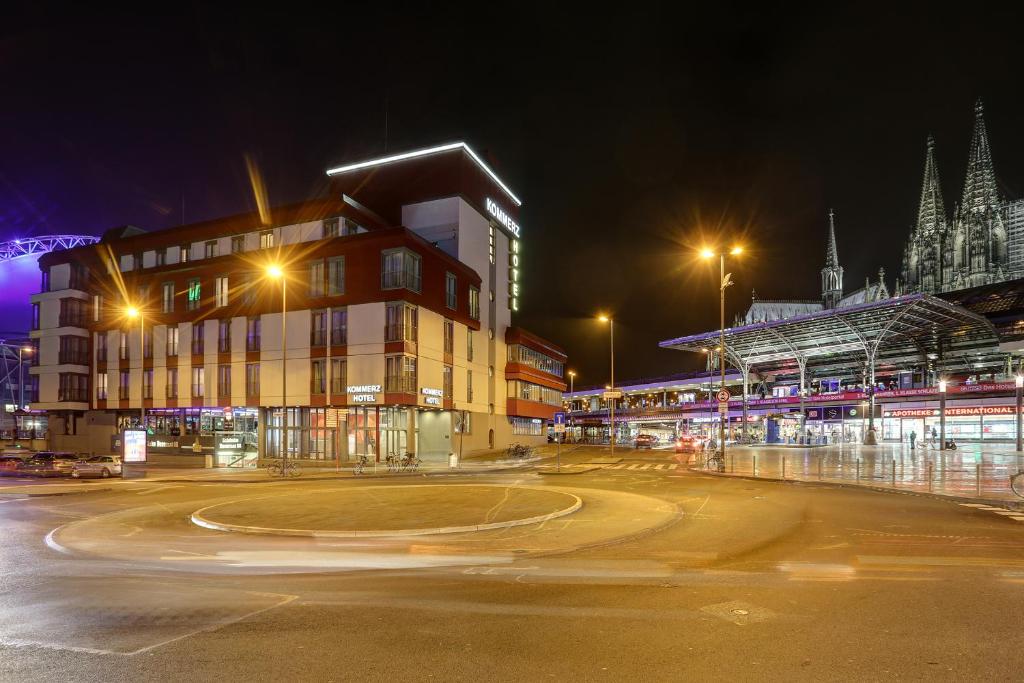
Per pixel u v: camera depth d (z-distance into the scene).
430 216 56.53
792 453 50.59
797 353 82.88
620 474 31.02
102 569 10.22
